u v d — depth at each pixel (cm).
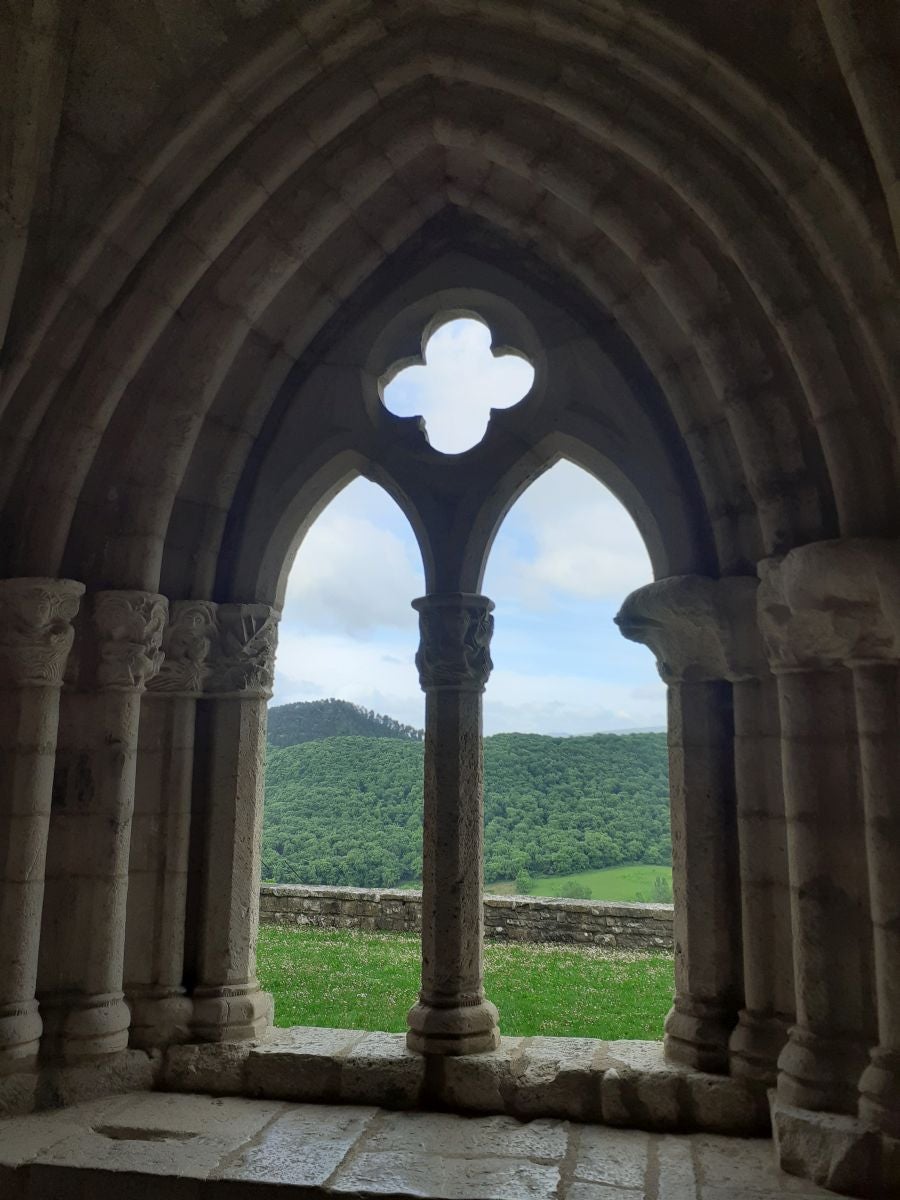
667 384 461
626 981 773
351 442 515
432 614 485
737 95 381
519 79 420
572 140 439
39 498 461
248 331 493
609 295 472
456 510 497
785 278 393
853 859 384
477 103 452
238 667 496
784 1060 381
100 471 484
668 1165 366
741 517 445
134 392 486
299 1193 343
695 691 450
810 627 385
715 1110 401
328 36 423
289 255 477
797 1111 364
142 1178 353
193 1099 438
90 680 471
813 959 382
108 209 434
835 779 390
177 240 454
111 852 455
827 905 384
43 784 444
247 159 449
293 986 763
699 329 427
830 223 372
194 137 434
